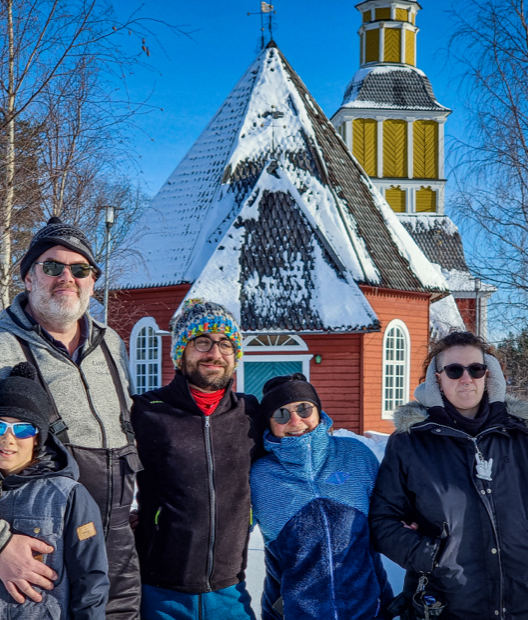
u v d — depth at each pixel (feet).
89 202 38.19
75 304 10.43
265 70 62.18
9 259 29.48
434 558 10.27
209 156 59.93
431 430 10.94
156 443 11.09
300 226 50.67
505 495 10.39
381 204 61.21
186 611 10.68
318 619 10.50
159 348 52.85
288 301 46.98
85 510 9.17
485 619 10.21
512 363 33.40
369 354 50.57
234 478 11.27
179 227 56.18
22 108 28.55
